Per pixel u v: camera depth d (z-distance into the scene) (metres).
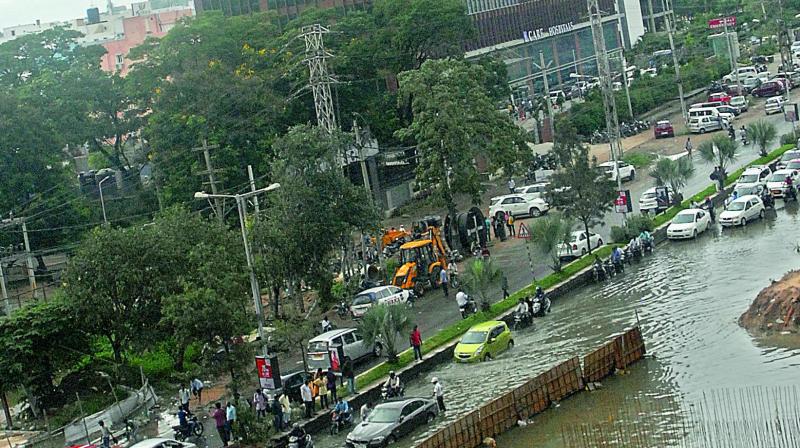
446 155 87.50
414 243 79.06
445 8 115.06
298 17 120.25
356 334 63.06
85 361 66.19
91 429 57.59
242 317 55.88
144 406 60.12
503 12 154.12
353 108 108.44
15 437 59.81
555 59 166.62
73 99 109.12
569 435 44.44
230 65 109.44
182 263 65.06
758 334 54.19
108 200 105.81
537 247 74.81
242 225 61.00
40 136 100.38
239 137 97.44
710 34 179.75
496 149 96.69
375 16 121.75
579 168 78.88
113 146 123.56
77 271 63.75
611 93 104.38
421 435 48.50
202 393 63.88
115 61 191.50
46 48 117.75
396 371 59.00
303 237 70.44
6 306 80.56
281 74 105.19
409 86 88.81
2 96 100.25
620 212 82.06
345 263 76.31
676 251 78.06
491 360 59.56
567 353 57.09
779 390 45.00
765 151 104.00
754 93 145.88
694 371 50.25
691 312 60.50
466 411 50.38
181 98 99.94
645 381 50.34
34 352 62.12
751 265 68.69
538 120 128.62
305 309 79.12
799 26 193.88
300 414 53.97
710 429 41.47
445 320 68.94
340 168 74.81
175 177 96.31
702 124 124.81
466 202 111.88
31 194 101.06
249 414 51.66
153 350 65.75
